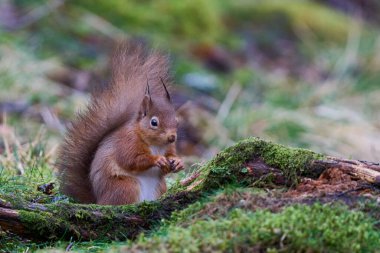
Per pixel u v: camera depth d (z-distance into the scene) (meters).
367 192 6.93
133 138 8.34
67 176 8.62
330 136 16.28
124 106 8.77
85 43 19.64
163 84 8.69
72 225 7.32
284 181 7.25
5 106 15.38
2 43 17.86
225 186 7.34
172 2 22.91
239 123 16.45
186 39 22.27
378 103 18.69
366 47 23.64
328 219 6.32
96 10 21.36
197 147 15.56
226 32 24.25
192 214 6.91
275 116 16.91
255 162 7.39
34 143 11.73
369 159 15.23
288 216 6.34
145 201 7.43
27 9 20.38
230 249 6.14
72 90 16.92
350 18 27.97
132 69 9.01
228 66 21.48
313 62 23.36
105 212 7.36
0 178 8.84
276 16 25.75
